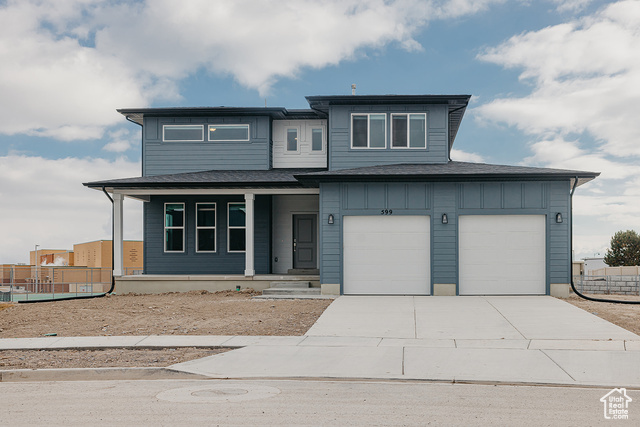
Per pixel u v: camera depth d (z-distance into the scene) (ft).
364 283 60.75
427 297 58.18
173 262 75.51
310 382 27.96
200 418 21.22
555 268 59.00
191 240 75.41
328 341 37.83
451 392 25.68
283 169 76.74
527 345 36.24
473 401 23.90
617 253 116.98
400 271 60.49
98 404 23.52
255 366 31.32
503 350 34.76
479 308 50.72
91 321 47.29
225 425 20.29
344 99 68.49
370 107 69.56
